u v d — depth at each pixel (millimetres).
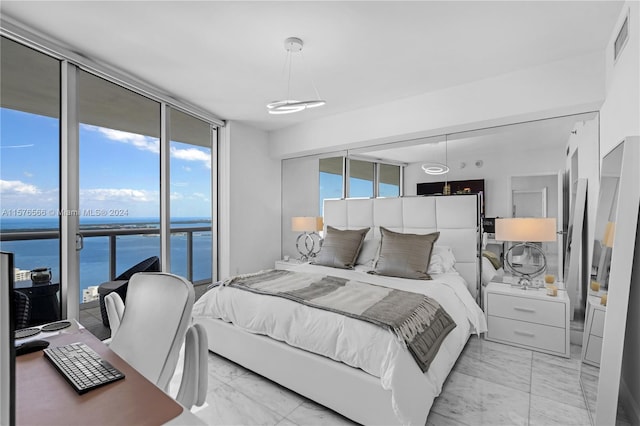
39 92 2391
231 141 4469
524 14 2143
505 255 3369
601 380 1634
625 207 1641
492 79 3115
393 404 1553
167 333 1116
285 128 4844
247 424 1808
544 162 3162
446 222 3441
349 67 2900
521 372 2385
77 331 1404
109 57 2680
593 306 2016
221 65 2842
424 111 3529
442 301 2400
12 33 2129
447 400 2031
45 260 2445
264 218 4992
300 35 2383
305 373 1981
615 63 2277
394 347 1683
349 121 4121
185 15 2131
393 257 3068
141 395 888
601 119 2764
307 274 3025
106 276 2977
